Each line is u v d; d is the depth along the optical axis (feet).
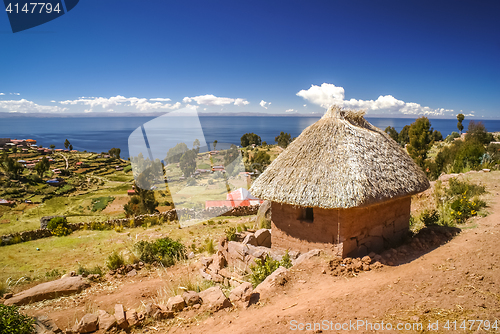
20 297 24.16
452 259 19.70
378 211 26.27
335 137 26.11
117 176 316.40
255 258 25.22
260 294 17.84
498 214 29.30
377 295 15.67
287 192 24.85
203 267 29.53
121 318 15.98
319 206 22.81
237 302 17.01
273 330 13.23
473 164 60.44
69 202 203.62
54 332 16.52
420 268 19.06
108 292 26.25
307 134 28.09
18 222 133.08
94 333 15.74
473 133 109.19
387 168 25.14
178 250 36.86
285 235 27.68
